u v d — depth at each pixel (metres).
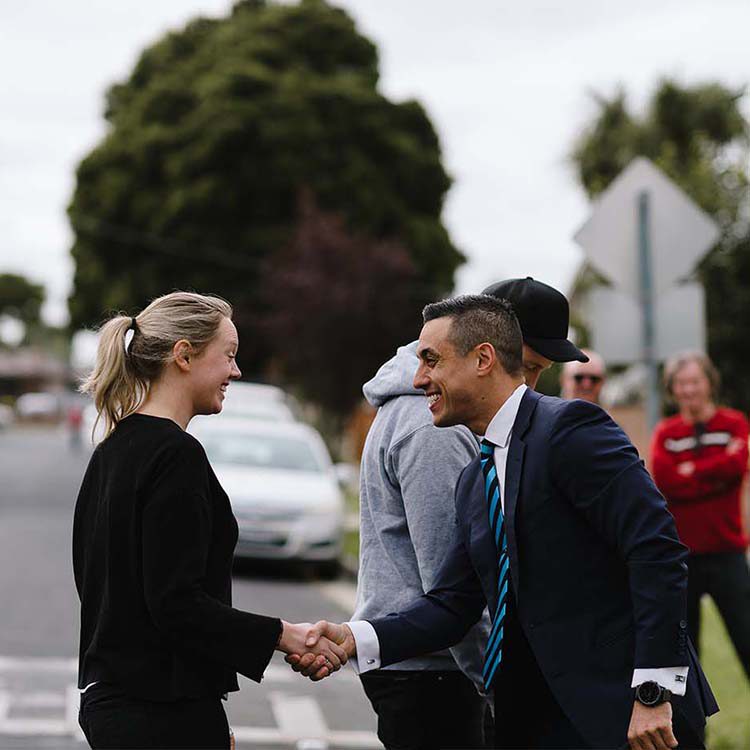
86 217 58.62
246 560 23.02
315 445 23.84
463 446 6.09
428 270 57.91
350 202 56.25
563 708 5.25
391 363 6.34
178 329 5.29
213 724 5.06
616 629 5.31
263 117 55.84
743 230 20.78
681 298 11.41
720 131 27.83
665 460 10.13
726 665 12.53
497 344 5.59
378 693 6.27
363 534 6.41
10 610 16.58
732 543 10.02
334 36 60.81
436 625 5.83
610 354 11.52
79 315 59.41
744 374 20.31
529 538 5.38
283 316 44.72
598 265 11.50
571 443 5.35
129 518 5.02
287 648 5.40
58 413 130.62
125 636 5.01
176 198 55.50
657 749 5.12
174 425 5.14
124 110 61.44
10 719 10.87
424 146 59.41
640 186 11.51
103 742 4.98
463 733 6.27
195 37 63.03
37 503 34.66
